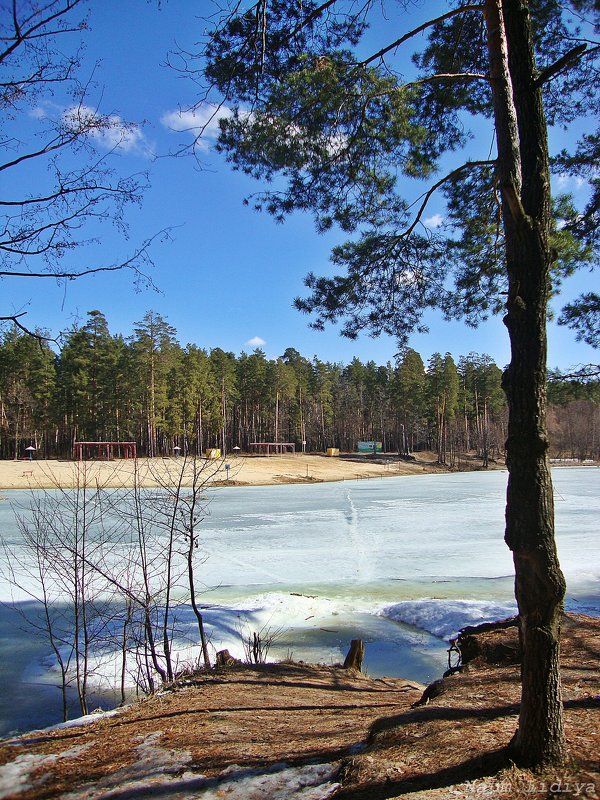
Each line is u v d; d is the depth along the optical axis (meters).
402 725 3.59
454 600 10.76
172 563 13.93
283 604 10.57
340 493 38.81
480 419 85.12
